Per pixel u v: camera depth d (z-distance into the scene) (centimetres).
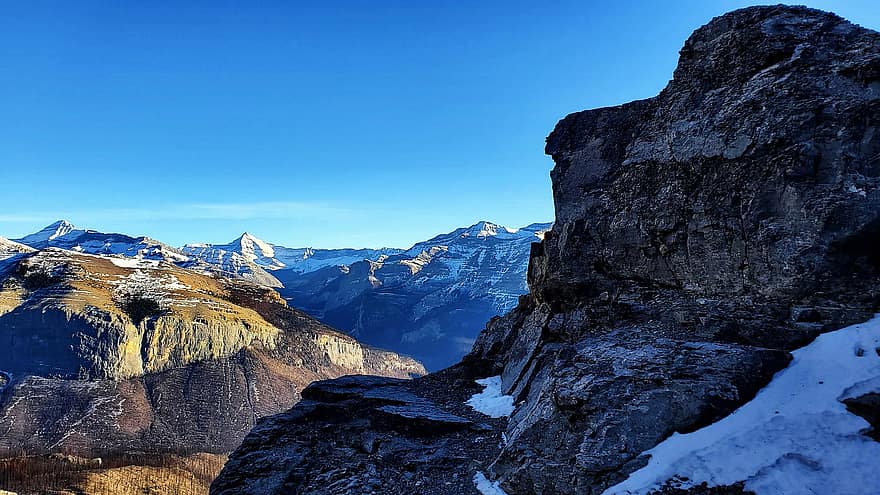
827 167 1659
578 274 2467
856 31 1838
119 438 17275
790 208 1698
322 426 2277
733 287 1841
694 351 1440
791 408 1179
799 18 1997
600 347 1717
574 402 1432
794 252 1648
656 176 2241
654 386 1355
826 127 1689
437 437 2022
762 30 2019
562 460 1359
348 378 2923
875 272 1547
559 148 2836
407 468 1797
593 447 1291
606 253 2395
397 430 2122
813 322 1516
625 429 1283
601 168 2567
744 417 1196
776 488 990
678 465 1123
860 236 1551
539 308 2788
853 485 954
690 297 1962
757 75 1967
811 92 1770
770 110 1844
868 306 1472
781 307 1633
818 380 1244
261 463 1998
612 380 1435
